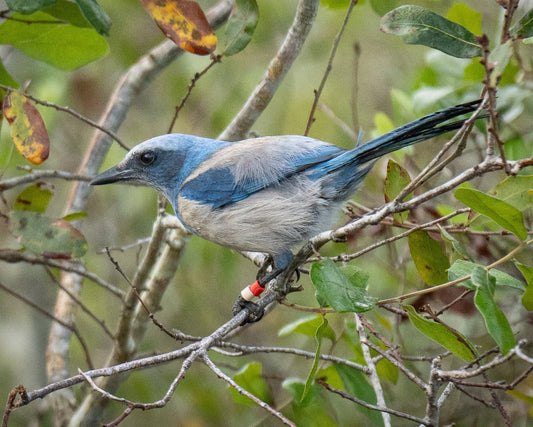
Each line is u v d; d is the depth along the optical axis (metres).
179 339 8.40
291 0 15.52
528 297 7.39
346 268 7.95
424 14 8.12
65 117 16.52
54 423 12.00
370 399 9.50
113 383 11.24
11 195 15.10
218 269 15.34
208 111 15.98
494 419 12.06
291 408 10.10
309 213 9.48
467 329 12.35
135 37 15.95
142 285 10.73
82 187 12.55
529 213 10.70
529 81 11.32
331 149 9.59
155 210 15.78
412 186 7.21
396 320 11.40
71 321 12.28
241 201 9.63
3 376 15.53
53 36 10.14
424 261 9.06
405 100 12.54
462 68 11.63
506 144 11.16
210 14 11.66
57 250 9.31
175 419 14.85
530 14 7.69
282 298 8.90
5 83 9.98
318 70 15.69
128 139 16.33
